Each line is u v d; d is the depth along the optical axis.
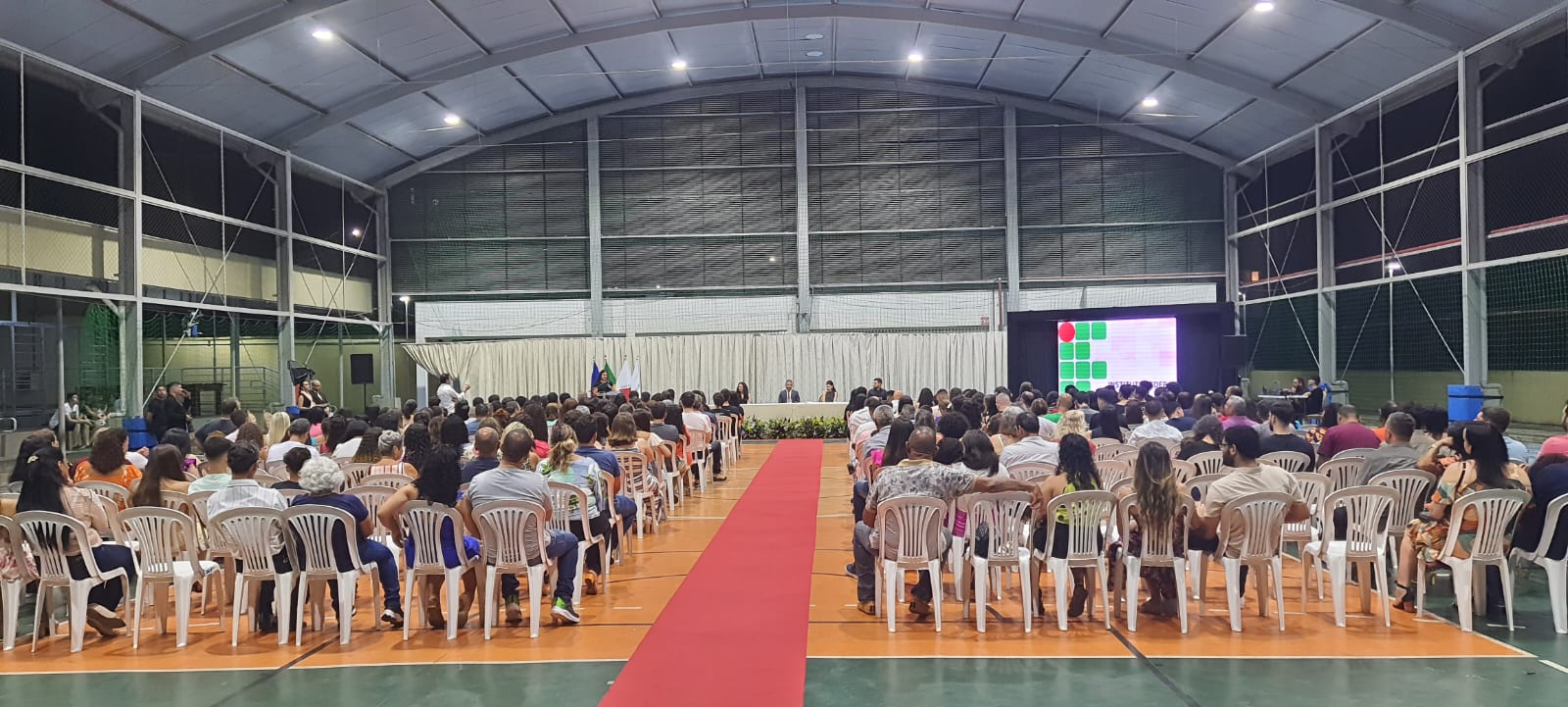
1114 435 8.94
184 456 7.91
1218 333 17.08
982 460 5.80
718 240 23.27
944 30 19.33
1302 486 6.33
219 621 6.09
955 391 13.37
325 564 5.45
